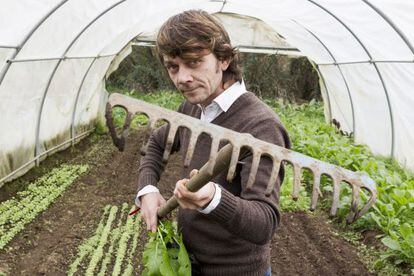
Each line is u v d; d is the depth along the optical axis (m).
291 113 16.25
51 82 8.59
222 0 9.51
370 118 10.44
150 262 2.24
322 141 10.25
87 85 11.07
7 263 5.30
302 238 6.22
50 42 7.19
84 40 8.69
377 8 6.93
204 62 1.88
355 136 11.46
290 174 8.00
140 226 6.46
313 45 11.43
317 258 5.65
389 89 9.08
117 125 13.22
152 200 2.31
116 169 9.40
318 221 6.70
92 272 5.16
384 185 6.81
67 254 5.63
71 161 9.63
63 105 9.76
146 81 19.62
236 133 1.70
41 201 7.07
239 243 2.15
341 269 5.41
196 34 1.82
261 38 13.87
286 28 11.52
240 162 1.85
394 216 5.91
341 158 8.38
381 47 8.16
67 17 6.77
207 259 2.22
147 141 1.75
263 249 2.24
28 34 6.08
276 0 8.56
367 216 6.18
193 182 1.67
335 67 11.56
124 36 11.16
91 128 12.32
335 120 12.84
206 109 2.11
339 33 9.34
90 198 7.63
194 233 2.24
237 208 1.72
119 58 12.96
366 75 9.91
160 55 2.04
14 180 7.78
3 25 5.31
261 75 19.23
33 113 8.21
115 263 5.40
